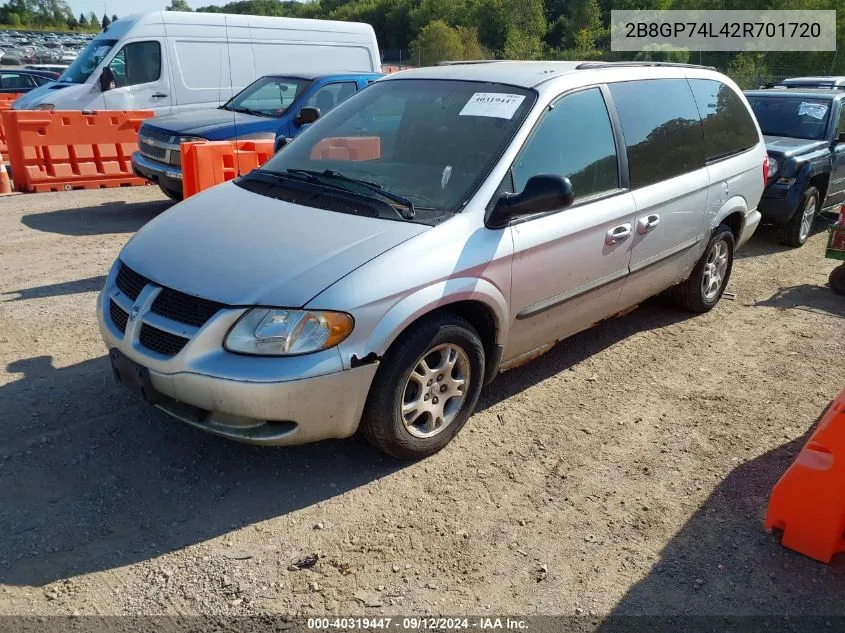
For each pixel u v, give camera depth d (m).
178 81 11.79
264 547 3.03
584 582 2.94
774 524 3.19
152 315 3.26
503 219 3.65
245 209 3.76
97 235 7.83
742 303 6.39
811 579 3.00
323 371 3.07
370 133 4.32
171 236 3.63
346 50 13.16
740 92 6.09
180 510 3.22
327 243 3.34
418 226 3.48
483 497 3.44
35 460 3.49
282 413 3.07
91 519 3.12
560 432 4.06
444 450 3.81
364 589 2.84
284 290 3.10
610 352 5.19
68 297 5.72
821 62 35.66
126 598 2.72
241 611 2.70
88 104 11.14
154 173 8.87
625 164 4.50
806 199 8.27
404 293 3.25
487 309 3.71
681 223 5.04
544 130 4.00
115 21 12.22
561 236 3.97
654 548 3.15
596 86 4.43
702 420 4.27
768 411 4.41
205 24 11.91
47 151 10.15
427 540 3.13
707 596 2.89
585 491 3.53
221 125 8.79
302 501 3.33
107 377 4.34
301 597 2.78
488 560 3.03
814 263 7.86
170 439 3.72
